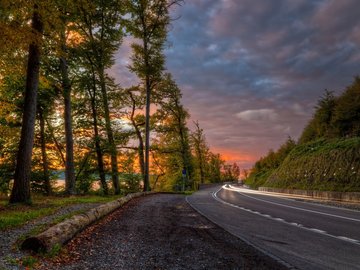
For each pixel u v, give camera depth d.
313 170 37.03
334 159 34.19
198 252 6.65
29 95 13.95
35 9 11.50
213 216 13.12
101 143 27.77
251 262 5.95
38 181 26.22
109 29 26.70
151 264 5.69
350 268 5.67
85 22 25.30
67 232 7.16
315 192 30.11
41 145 26.92
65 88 22.28
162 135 47.81
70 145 22.16
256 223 11.19
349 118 39.41
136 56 31.47
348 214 14.34
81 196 21.34
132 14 30.41
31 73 14.02
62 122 29.11
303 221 11.78
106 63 26.84
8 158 24.12
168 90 41.53
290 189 37.34
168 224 10.48
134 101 36.16
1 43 10.40
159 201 20.55
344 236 8.72
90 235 8.15
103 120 28.61
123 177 29.58
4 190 25.14
